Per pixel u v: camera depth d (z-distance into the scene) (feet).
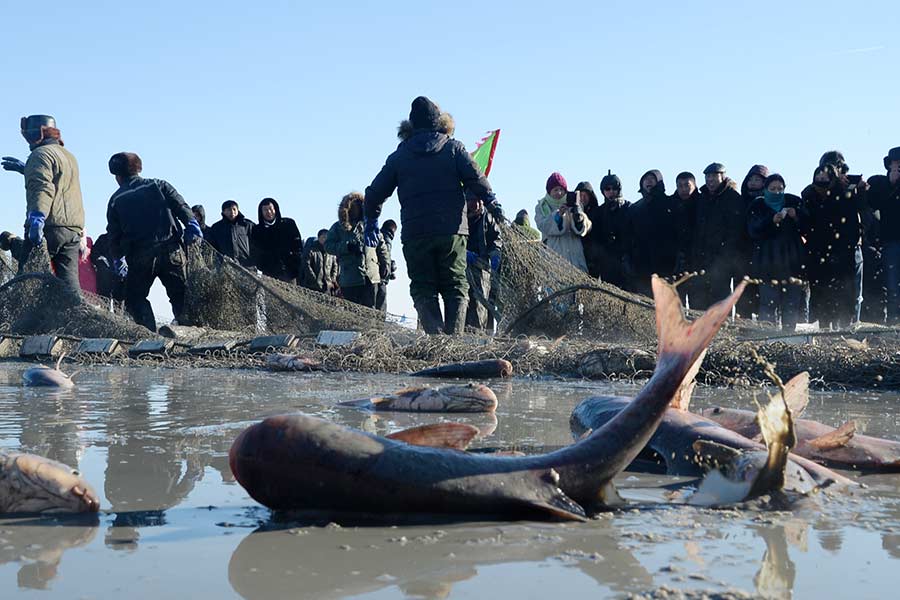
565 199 45.83
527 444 14.67
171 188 43.55
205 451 13.80
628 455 10.24
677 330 10.50
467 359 32.19
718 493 10.71
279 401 21.26
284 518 9.59
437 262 37.24
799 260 40.81
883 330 31.53
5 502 9.78
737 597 6.84
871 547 8.34
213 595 6.99
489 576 7.43
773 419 10.26
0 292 42.73
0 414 18.51
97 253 54.34
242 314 43.16
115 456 13.35
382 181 37.22
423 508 9.48
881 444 13.06
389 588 7.14
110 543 8.55
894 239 41.45
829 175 41.04
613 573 7.49
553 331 37.76
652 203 44.24
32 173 40.63
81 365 35.35
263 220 52.75
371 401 19.94
